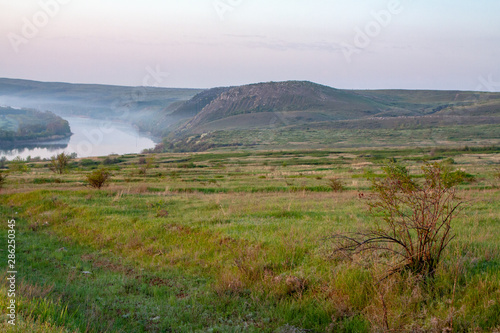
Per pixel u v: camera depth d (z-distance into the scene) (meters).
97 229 12.05
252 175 44.00
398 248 7.25
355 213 12.84
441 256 6.69
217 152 133.12
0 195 21.12
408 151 102.69
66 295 6.36
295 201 17.06
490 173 32.19
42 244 10.87
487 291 5.31
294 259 7.74
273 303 6.02
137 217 13.36
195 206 15.84
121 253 9.74
